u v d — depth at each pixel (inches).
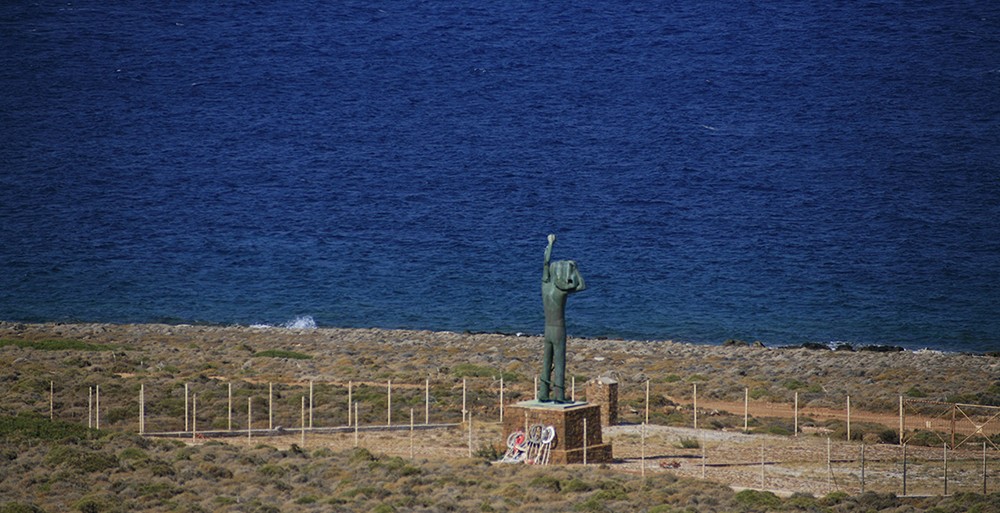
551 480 3713.1
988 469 4264.3
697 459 4301.2
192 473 3944.4
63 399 5408.5
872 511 3597.4
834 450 4552.2
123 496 3708.2
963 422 5300.2
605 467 4003.4
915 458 4451.3
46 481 3895.2
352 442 4564.5
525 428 4082.2
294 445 4315.9
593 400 4940.9
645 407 5398.6
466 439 4586.6
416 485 3774.6
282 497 3683.6
